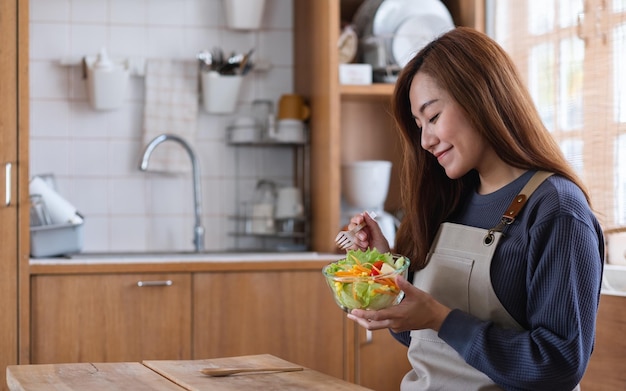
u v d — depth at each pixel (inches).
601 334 93.1
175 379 63.4
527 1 115.3
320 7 131.1
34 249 122.0
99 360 117.9
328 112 128.0
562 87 107.7
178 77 141.1
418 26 132.1
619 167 98.7
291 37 145.7
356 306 60.1
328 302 123.5
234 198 144.5
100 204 140.3
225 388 60.0
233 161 144.3
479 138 65.4
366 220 74.7
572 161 105.9
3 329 115.6
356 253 63.6
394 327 60.4
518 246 63.1
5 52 117.4
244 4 139.6
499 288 63.9
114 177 140.6
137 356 118.8
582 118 104.1
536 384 58.4
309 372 66.1
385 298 59.6
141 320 118.9
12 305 115.9
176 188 142.6
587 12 102.6
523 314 63.3
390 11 132.6
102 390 59.9
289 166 145.4
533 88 113.8
